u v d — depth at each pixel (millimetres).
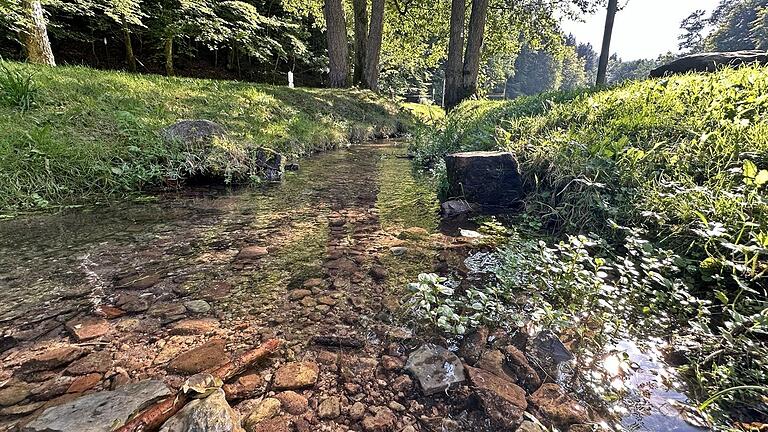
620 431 1178
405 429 1191
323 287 2109
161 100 6082
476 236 2910
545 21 15609
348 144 8703
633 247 2201
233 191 4230
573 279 1970
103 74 6816
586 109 4246
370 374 1431
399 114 13406
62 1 10914
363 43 15938
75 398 1263
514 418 1229
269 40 17219
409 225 3209
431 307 1882
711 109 3305
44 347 1537
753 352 1426
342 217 3412
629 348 1575
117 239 2711
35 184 3414
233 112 6691
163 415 1109
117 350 1532
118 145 4258
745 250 1702
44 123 4215
